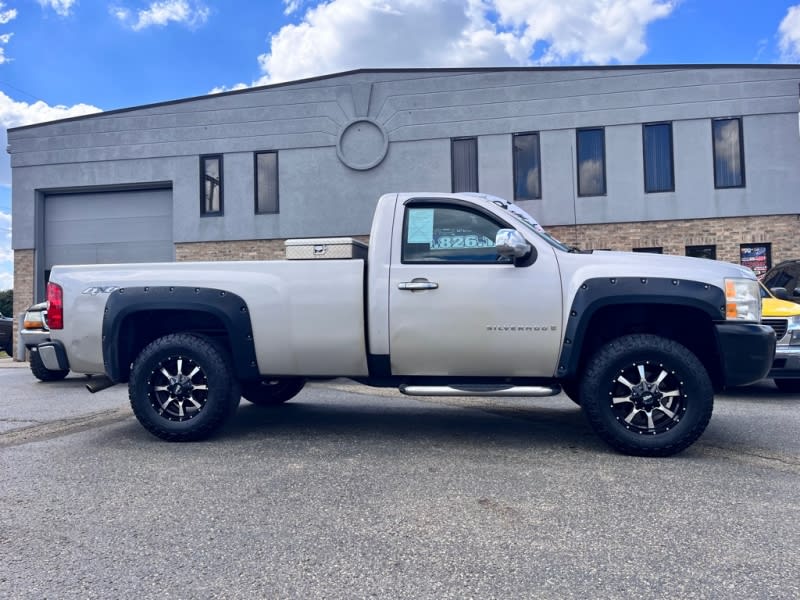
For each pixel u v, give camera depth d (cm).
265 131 1450
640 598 226
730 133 1292
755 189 1270
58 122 1537
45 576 249
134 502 334
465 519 304
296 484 361
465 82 1366
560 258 422
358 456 421
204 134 1476
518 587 236
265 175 1473
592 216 1324
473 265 427
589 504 323
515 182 1353
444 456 420
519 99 1346
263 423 540
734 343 400
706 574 244
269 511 318
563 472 379
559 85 1331
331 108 1419
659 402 405
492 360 427
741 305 406
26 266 1554
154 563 260
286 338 449
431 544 276
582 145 1340
